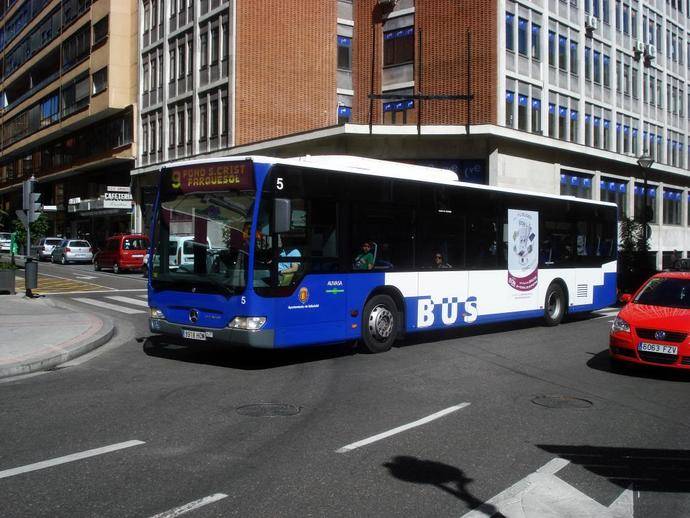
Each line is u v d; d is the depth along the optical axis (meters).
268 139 34.44
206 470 5.39
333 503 4.71
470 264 13.72
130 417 7.12
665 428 6.98
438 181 13.00
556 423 7.10
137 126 46.84
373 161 12.48
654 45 45.16
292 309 10.20
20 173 69.94
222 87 38.38
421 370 10.17
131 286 26.86
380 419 7.14
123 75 47.47
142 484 5.05
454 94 31.62
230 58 37.59
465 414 7.43
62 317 15.22
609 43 39.84
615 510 4.69
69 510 4.52
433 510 4.62
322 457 5.78
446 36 31.95
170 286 10.64
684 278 10.99
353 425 6.88
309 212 10.55
